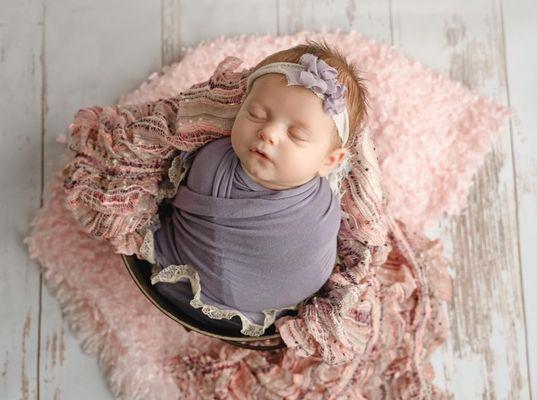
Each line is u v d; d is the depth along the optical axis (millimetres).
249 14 1497
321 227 1089
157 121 1123
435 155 1475
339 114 993
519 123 1536
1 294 1299
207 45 1433
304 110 962
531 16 1587
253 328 1162
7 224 1319
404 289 1305
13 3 1401
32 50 1393
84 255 1311
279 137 965
